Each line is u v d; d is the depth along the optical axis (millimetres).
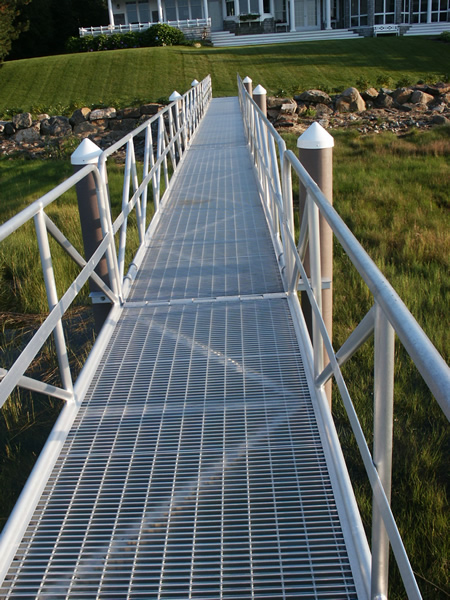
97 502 2105
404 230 7660
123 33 32875
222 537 1914
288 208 3615
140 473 2246
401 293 5539
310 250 2580
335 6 36531
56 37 39969
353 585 1707
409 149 12594
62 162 14664
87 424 2574
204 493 2119
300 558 1812
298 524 1942
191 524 1986
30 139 17797
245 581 1754
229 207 5930
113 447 2408
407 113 17312
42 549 1910
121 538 1943
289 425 2449
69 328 5422
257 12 36281
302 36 33812
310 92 18062
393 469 3480
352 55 26703
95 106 19172
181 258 4590
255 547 1865
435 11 34656
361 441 1514
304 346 2957
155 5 36875
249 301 3682
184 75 25000
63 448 2428
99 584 1776
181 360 3033
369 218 8117
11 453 3695
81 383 2838
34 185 12047
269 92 21609
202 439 2408
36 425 4012
